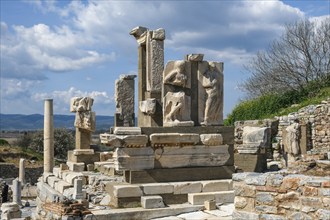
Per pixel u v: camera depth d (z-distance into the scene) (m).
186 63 13.09
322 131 24.11
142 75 14.79
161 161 12.36
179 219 10.87
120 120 17.78
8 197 30.61
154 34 13.80
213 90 13.23
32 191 35.28
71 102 18.27
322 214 7.25
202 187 12.27
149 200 11.38
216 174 12.93
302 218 7.50
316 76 33.50
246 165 15.76
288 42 34.94
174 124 12.70
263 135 15.72
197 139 12.69
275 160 22.97
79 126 17.91
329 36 34.09
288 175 7.91
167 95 12.88
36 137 65.75
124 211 10.99
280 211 7.79
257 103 30.84
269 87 36.03
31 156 54.12
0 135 101.88
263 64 37.41
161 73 13.88
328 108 24.08
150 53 13.86
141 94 14.74
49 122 22.39
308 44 34.19
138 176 12.09
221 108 13.39
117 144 11.88
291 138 21.44
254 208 8.12
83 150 16.92
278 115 27.58
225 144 13.16
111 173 13.98
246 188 8.24
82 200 11.51
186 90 13.12
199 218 10.77
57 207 11.30
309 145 24.25
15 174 45.03
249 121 22.89
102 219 10.78
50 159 22.27
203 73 13.29
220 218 10.61
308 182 7.48
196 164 12.74
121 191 11.52
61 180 15.10
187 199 12.06
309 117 24.47
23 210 23.94
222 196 12.04
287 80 34.59
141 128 12.24
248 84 38.25
